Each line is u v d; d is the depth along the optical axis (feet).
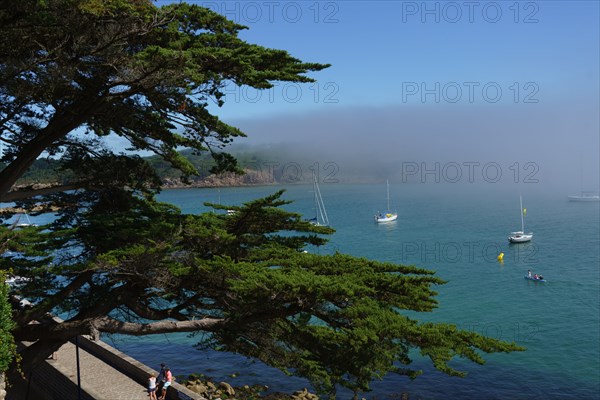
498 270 246.68
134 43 51.31
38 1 42.78
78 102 52.21
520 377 123.65
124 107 54.49
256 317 46.26
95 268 46.09
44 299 51.37
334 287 37.68
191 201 603.67
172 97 50.24
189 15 52.80
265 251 50.37
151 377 78.89
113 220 52.80
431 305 42.75
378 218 457.27
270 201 52.34
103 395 78.38
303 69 53.78
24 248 47.24
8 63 43.73
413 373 41.50
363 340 35.70
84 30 44.65
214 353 137.90
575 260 263.70
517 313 177.99
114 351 93.30
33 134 56.80
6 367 38.78
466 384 119.65
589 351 139.03
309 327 42.55
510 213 509.35
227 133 55.11
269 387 116.88
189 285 50.26
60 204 59.31
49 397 88.84
